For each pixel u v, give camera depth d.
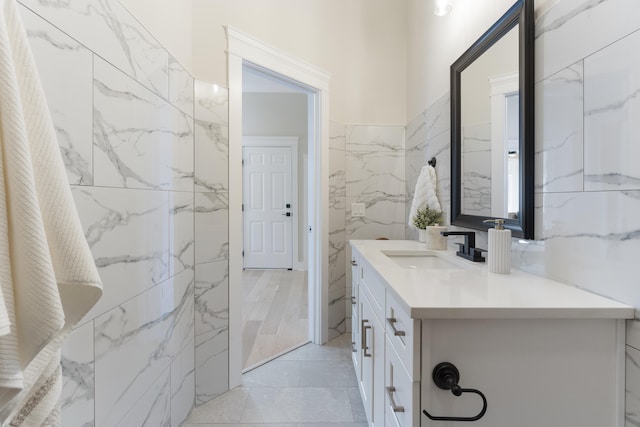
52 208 0.61
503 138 1.29
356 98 2.69
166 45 1.42
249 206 5.13
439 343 0.80
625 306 0.78
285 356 2.33
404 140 2.72
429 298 0.84
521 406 0.80
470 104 1.57
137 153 1.20
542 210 1.08
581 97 0.91
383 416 1.18
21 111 0.56
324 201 2.53
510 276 1.10
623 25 0.78
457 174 1.70
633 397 0.77
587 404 0.80
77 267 0.63
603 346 0.80
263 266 5.15
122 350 1.11
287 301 3.57
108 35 1.04
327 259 2.55
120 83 1.10
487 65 1.41
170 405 1.46
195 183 1.70
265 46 2.06
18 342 0.55
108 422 1.03
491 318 0.78
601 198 0.85
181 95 1.56
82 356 0.92
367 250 1.69
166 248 1.42
